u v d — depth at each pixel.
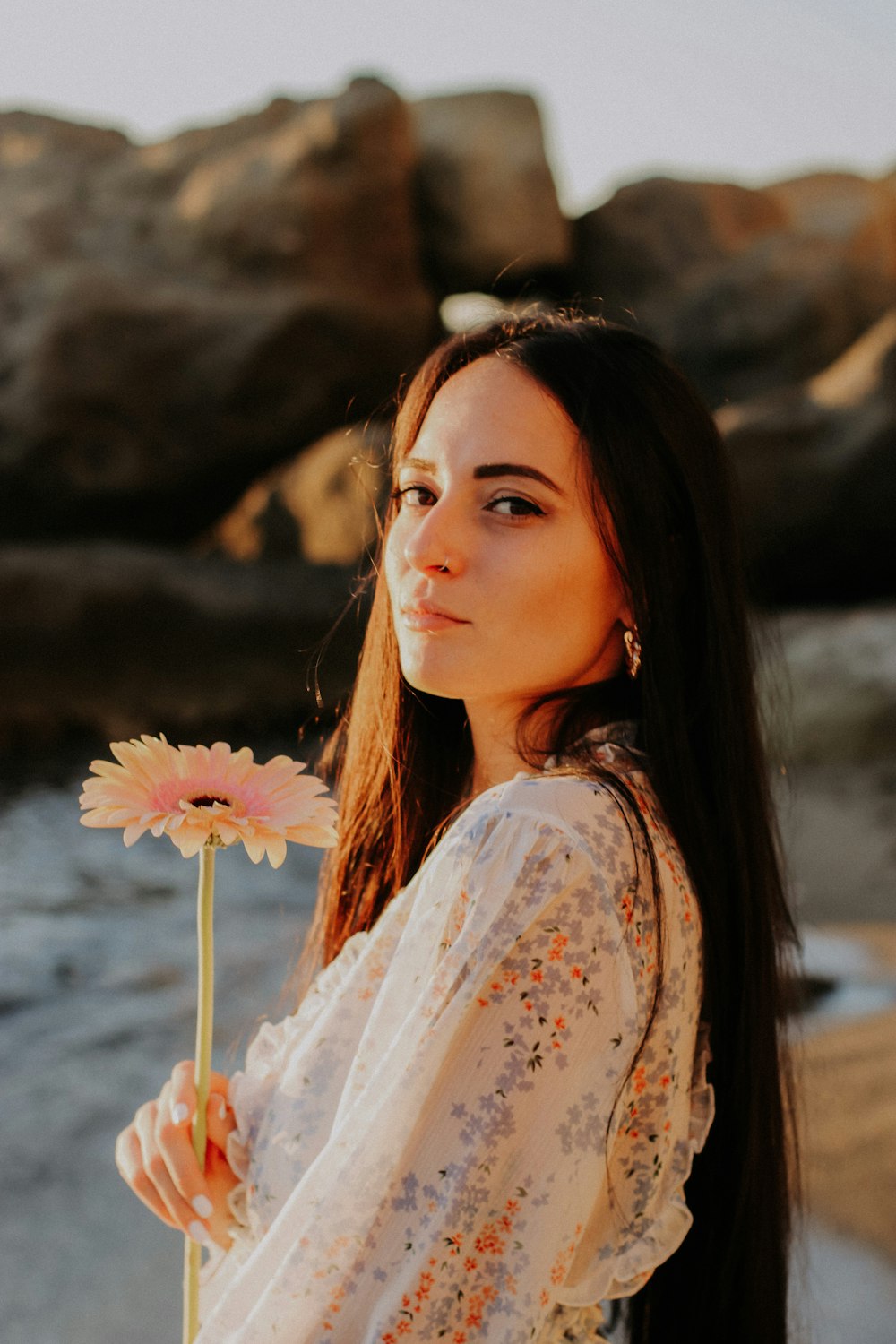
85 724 11.02
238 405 12.98
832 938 5.04
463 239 14.37
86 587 12.02
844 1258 2.54
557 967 0.85
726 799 1.03
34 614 11.90
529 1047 0.84
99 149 14.30
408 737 1.20
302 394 13.20
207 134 14.16
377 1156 0.83
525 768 1.04
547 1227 0.83
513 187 14.39
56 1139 3.40
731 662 1.03
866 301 15.68
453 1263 0.82
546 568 0.96
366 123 13.23
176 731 10.80
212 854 0.95
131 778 0.90
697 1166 1.07
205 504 13.62
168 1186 1.02
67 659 11.97
